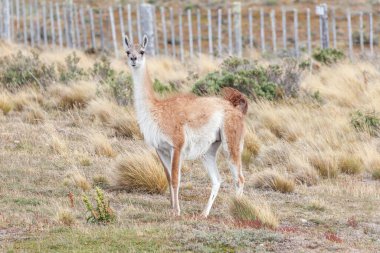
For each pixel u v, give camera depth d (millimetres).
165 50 81750
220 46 79188
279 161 46125
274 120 52719
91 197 37469
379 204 38625
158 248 27797
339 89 61031
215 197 35656
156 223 31734
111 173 41031
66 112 56188
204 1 117438
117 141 49406
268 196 39531
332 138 49500
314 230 33344
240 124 35812
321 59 72375
